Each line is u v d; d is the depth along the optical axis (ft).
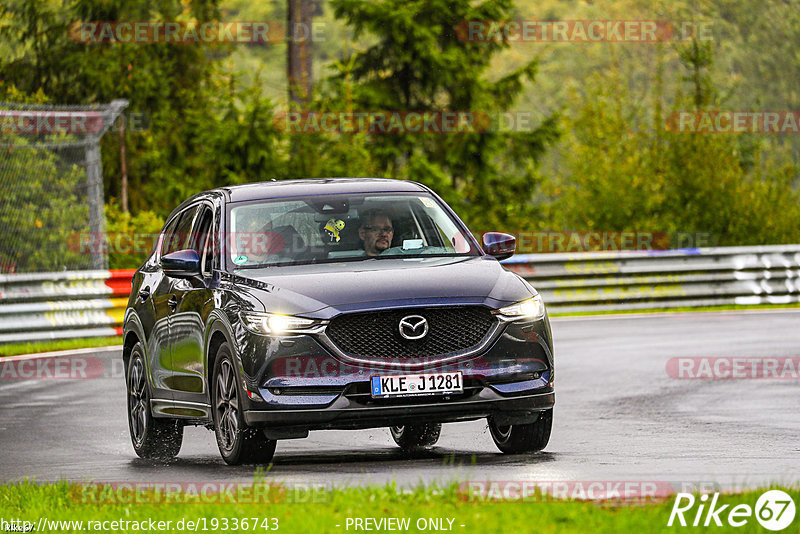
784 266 285.64
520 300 96.89
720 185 340.18
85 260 281.74
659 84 356.59
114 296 224.33
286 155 338.54
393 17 398.01
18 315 210.38
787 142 349.61
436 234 106.63
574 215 341.41
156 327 113.19
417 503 72.02
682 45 363.15
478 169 403.95
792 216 341.62
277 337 93.09
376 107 399.85
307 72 332.60
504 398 94.48
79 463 109.81
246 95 337.93
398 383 92.48
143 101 369.50
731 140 350.23
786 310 264.11
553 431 116.57
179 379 107.86
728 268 279.28
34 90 388.37
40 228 276.41
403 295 94.02
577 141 352.49
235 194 110.01
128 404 119.96
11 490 86.07
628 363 173.47
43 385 168.66
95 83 369.91
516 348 95.35
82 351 204.64
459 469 90.79
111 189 369.91
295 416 92.17
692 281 275.80
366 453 109.81
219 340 100.07
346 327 93.35
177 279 111.24
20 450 118.11
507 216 392.88
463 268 99.50
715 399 137.90
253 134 333.21
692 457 98.02
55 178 284.00
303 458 105.81
